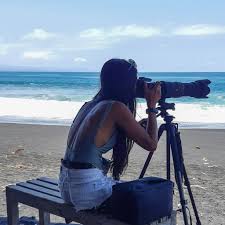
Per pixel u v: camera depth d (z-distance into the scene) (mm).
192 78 98125
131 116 3088
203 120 16641
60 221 4797
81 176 3119
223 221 4855
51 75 97562
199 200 5633
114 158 3287
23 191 3711
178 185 3465
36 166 7684
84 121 3162
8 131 12703
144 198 2955
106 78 3178
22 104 22812
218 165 7902
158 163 7988
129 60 3223
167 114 3514
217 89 45688
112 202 3086
